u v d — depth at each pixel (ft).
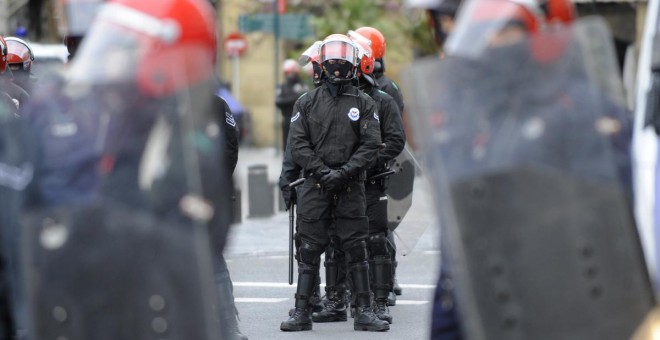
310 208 83.51
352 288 89.25
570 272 31.96
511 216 32.22
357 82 84.43
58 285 32.37
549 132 32.40
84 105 32.96
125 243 32.04
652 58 56.70
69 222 32.32
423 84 33.19
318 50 88.84
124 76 32.76
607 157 32.35
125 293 32.04
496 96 32.76
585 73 32.94
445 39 39.73
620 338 32.04
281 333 85.56
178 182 32.12
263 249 132.87
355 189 83.35
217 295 36.81
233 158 77.05
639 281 32.14
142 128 32.42
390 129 89.71
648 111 53.78
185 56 32.55
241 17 206.39
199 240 31.91
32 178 33.09
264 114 296.51
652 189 50.01
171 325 31.83
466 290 32.45
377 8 238.89
